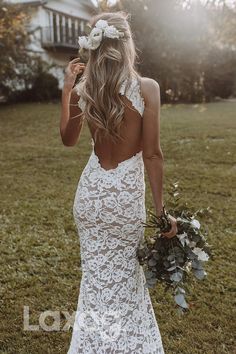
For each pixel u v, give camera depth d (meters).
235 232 4.84
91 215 2.22
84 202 2.23
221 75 27.05
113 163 2.19
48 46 30.16
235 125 14.24
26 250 4.34
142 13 22.11
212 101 26.92
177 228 2.13
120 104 2.06
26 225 5.10
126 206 2.18
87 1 33.03
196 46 23.89
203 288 3.58
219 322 3.10
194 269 2.10
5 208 5.78
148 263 2.15
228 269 3.90
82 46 2.09
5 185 7.07
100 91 2.05
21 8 20.52
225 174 7.60
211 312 3.23
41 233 4.83
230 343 2.87
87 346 2.28
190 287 3.57
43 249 4.37
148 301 2.39
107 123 2.07
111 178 2.18
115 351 2.24
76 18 33.38
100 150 2.20
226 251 4.27
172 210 2.21
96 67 2.06
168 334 2.96
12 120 15.90
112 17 2.11
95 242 2.27
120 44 2.07
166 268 2.11
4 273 3.86
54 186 6.98
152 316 2.39
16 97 23.20
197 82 25.44
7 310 3.27
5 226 5.07
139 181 2.22
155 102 2.12
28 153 9.80
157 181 2.21
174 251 2.10
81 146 10.50
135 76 2.11
